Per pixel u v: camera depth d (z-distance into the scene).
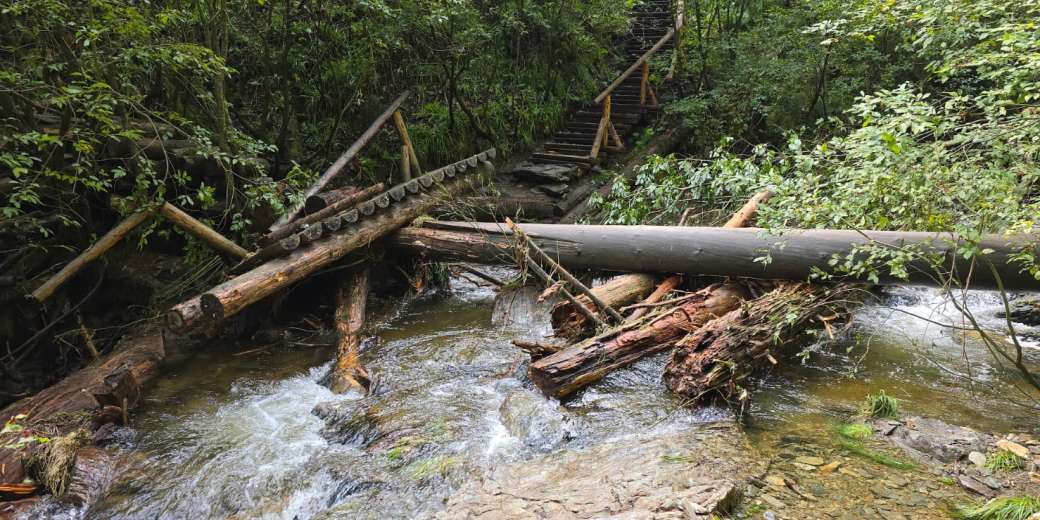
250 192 6.42
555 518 3.25
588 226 6.36
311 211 7.07
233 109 8.55
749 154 10.95
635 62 12.59
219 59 6.02
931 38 4.46
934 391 4.70
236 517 3.81
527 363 5.26
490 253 6.61
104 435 4.59
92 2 5.49
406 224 7.14
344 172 9.27
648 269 6.03
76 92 5.20
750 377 4.87
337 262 6.80
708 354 4.57
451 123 10.16
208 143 6.18
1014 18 4.31
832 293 5.16
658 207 7.81
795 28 10.55
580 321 5.58
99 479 4.13
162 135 7.16
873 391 4.73
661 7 14.53
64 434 4.46
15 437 4.34
